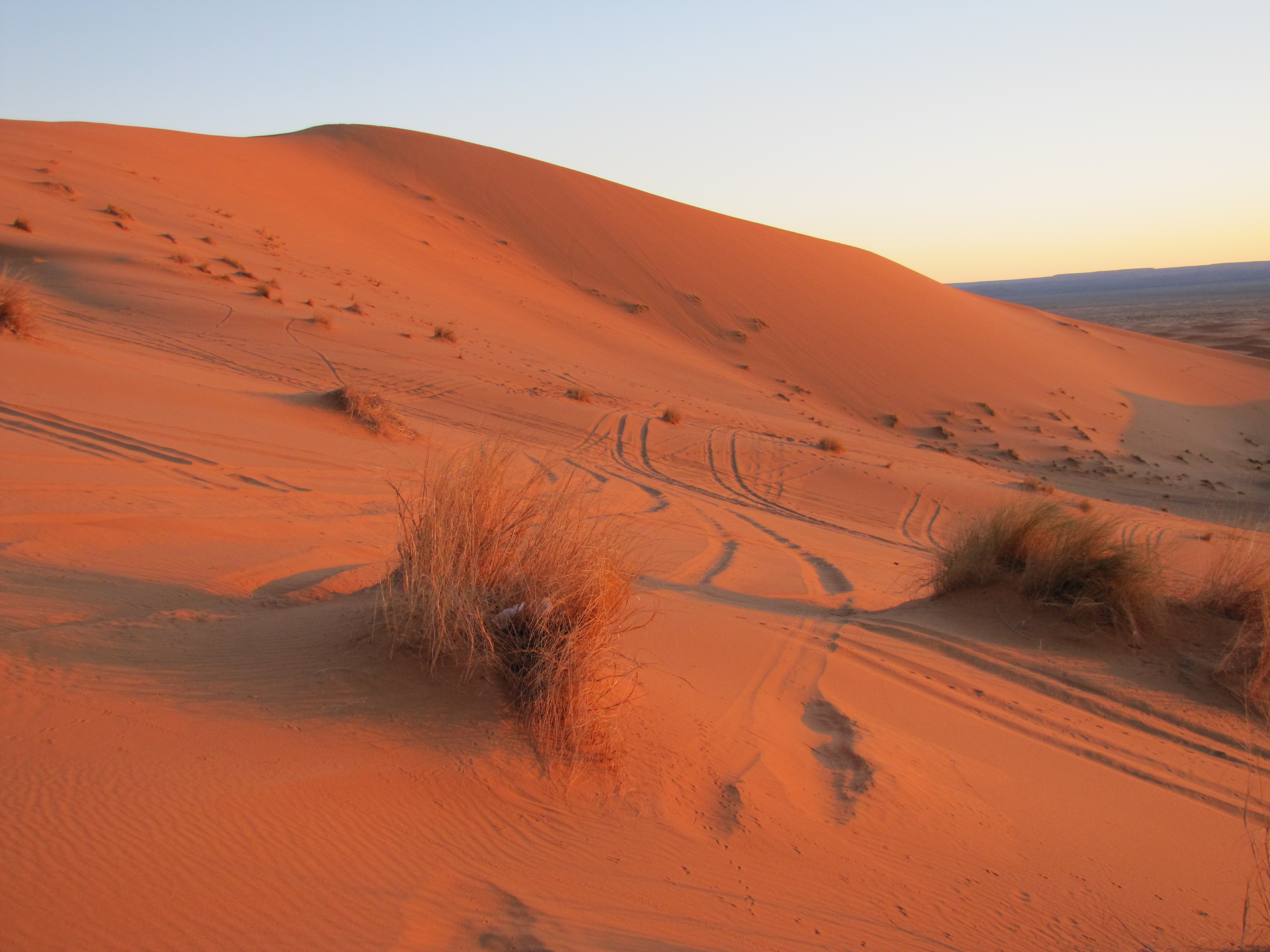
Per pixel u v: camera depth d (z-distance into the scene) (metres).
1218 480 40.50
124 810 2.69
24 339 13.41
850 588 10.05
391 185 63.38
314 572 6.21
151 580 5.17
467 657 4.04
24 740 2.94
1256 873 4.08
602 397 27.34
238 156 56.19
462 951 2.50
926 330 58.84
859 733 4.95
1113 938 3.44
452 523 4.39
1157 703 6.34
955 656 6.92
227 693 3.64
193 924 2.32
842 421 39.88
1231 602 7.53
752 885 3.25
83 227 29.94
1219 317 171.25
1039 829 4.29
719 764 4.16
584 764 3.73
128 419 10.69
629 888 3.04
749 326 53.03
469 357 27.80
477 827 3.15
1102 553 7.81
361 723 3.57
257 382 17.77
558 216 62.75
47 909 2.22
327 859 2.74
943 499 20.88
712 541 12.10
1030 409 48.91
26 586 4.53
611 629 4.40
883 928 3.19
